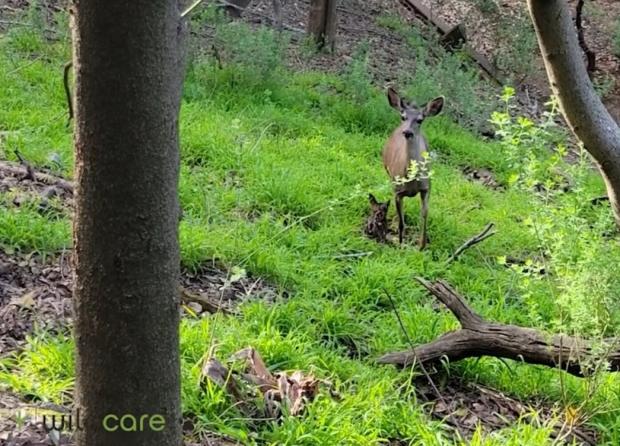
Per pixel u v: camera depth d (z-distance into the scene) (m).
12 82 7.85
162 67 2.06
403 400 4.26
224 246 5.64
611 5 17.58
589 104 3.38
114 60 2.01
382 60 12.41
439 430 4.12
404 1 14.93
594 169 9.59
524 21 13.69
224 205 6.44
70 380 3.66
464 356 4.77
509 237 7.23
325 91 10.27
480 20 14.93
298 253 5.96
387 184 6.69
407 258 6.37
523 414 4.46
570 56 3.26
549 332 4.68
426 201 6.77
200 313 4.83
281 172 7.16
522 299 5.98
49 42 9.43
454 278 6.26
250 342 4.37
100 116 2.05
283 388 3.91
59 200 5.68
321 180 7.35
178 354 2.35
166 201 2.16
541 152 5.80
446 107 10.72
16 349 4.00
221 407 3.70
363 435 3.78
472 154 9.47
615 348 4.46
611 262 4.12
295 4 14.07
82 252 2.18
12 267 4.83
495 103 11.38
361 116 9.64
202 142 7.34
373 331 5.16
